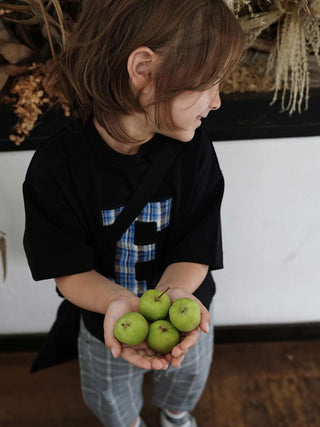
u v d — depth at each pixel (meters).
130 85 0.74
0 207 1.36
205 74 0.70
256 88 1.24
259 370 1.78
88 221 0.93
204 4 0.67
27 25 1.22
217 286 1.68
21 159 1.25
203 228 1.00
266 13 1.10
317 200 1.42
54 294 1.63
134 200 0.89
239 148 1.28
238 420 1.65
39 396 1.72
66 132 0.87
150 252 1.00
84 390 1.35
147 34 0.68
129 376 1.24
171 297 0.91
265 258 1.59
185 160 0.90
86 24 0.74
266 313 1.78
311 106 1.21
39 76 1.17
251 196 1.40
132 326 0.81
